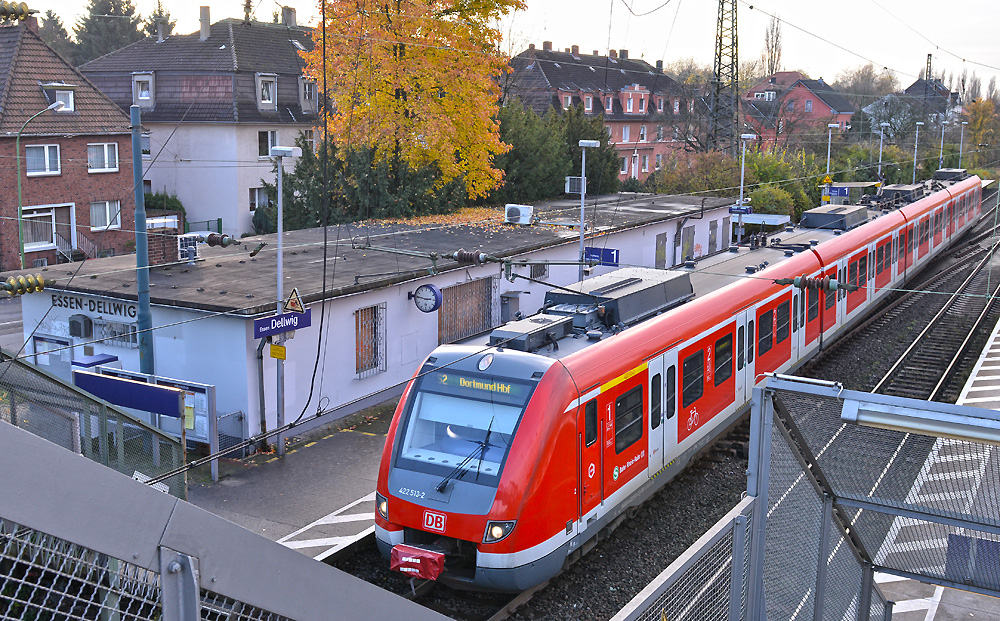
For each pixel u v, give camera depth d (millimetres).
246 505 13188
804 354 19422
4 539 2396
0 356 8180
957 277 33406
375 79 28641
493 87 31188
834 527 7336
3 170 32469
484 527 9398
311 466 14992
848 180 56344
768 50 102625
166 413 13367
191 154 42906
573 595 10273
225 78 42344
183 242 19312
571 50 72625
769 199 43156
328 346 17422
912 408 5770
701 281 18016
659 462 12594
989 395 18688
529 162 34844
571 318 12562
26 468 2174
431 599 10086
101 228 36375
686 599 5000
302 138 30109
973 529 6410
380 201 28328
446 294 20641
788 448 6469
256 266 19281
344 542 11805
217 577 2641
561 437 9977
